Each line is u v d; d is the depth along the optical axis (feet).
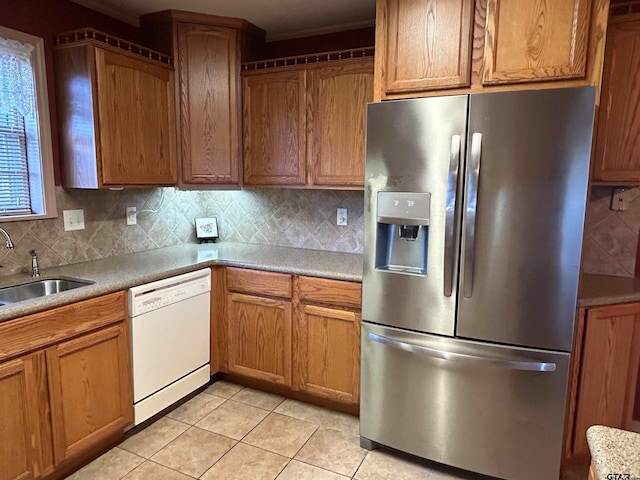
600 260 7.81
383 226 6.82
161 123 8.64
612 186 7.47
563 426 6.04
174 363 8.13
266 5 8.25
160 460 6.91
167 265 8.25
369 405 7.18
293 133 8.90
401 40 6.79
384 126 6.43
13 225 7.29
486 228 5.96
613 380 6.57
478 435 6.41
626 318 6.46
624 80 6.55
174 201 10.50
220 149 9.32
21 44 7.13
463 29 6.36
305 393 8.62
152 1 8.11
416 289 6.49
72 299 6.16
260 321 8.71
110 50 7.52
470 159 5.89
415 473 6.73
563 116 5.47
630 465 2.55
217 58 9.06
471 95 5.82
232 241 11.18
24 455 5.73
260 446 7.32
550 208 5.67
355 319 7.64
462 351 6.29
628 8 6.57
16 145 7.41
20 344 5.55
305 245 10.23
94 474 6.56
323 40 9.62
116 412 7.06
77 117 7.54
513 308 5.99
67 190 8.09
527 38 6.07
